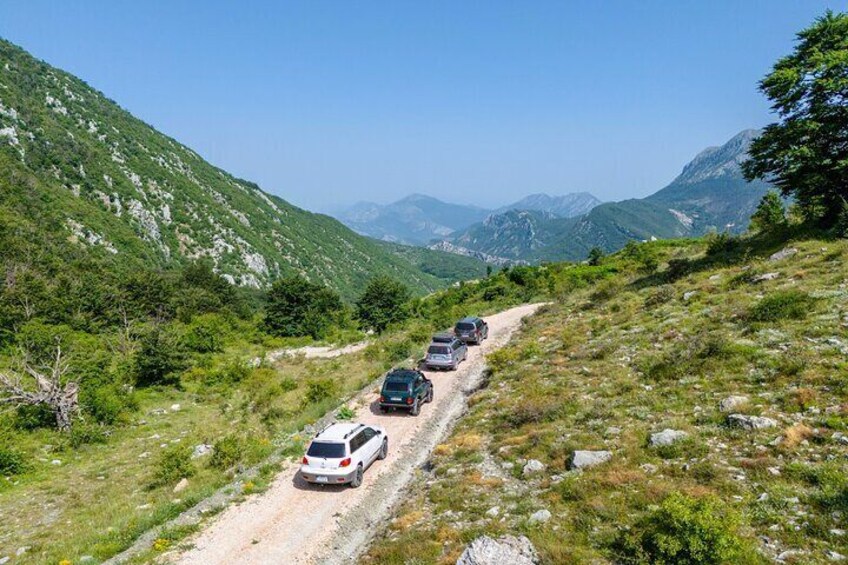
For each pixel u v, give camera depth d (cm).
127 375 3603
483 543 880
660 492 998
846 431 1082
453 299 6575
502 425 1711
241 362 4209
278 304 6188
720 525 783
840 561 734
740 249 3294
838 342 1512
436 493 1318
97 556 1256
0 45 18250
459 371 2862
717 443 1178
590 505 1025
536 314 3975
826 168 2811
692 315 2255
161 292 6638
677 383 1612
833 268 2191
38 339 3791
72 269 7800
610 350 2155
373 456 1706
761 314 1886
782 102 2916
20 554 1366
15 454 2106
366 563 1067
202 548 1253
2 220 8325
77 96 19188
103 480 2008
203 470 1897
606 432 1391
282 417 2556
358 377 3203
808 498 895
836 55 2667
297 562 1184
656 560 791
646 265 4000
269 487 1602
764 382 1437
